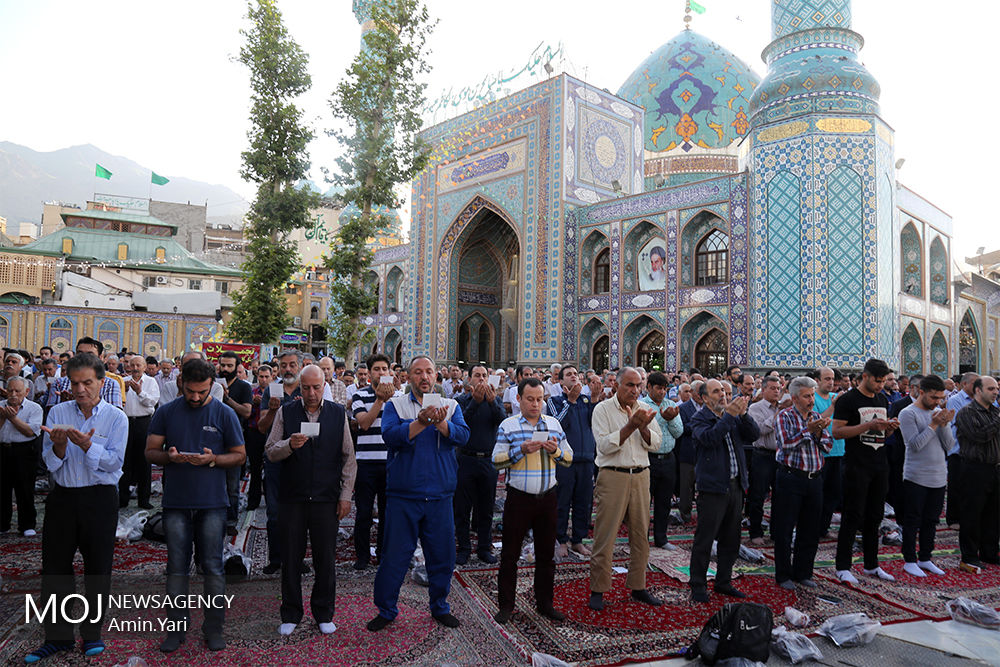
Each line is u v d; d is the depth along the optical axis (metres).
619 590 4.93
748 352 15.54
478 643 3.92
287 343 30.84
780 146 15.08
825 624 4.18
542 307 19.55
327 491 4.04
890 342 14.36
